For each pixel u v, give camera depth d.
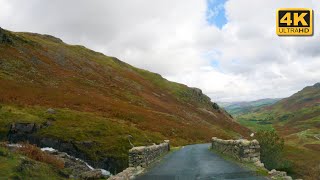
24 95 61.66
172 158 32.41
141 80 150.00
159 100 121.69
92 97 78.25
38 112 51.03
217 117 134.00
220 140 36.28
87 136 44.44
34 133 43.00
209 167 24.05
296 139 123.38
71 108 61.66
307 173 42.59
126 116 68.06
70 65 116.06
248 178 18.80
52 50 124.12
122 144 44.34
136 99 105.00
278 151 37.62
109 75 129.25
